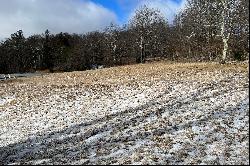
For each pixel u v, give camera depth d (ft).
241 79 131.44
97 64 384.06
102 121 99.71
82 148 74.33
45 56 449.89
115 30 378.94
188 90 124.16
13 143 90.58
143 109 106.73
